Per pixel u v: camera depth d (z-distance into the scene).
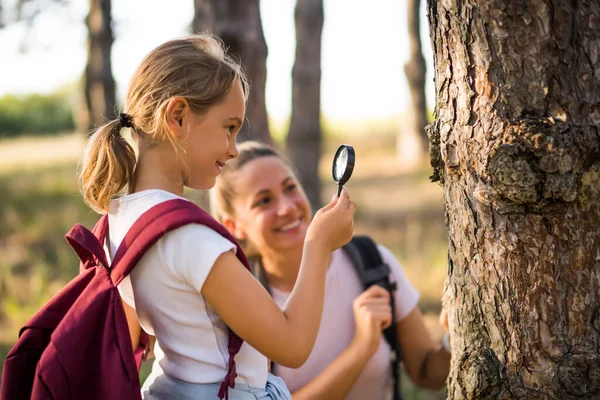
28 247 8.38
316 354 2.67
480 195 1.90
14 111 32.53
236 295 1.75
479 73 1.90
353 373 2.50
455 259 2.10
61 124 32.69
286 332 1.79
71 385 1.73
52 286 6.77
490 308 1.99
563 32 1.82
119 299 1.78
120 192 1.96
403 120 16.53
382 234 8.70
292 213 2.70
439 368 2.72
